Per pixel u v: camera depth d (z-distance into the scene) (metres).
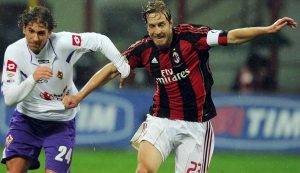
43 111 24.00
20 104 24.23
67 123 24.47
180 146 24.58
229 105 47.09
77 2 51.28
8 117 45.78
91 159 42.84
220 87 53.31
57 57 23.42
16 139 24.08
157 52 23.80
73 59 23.81
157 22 22.92
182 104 24.22
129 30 52.84
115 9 52.56
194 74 23.89
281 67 52.88
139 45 24.09
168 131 24.33
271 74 52.00
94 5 51.81
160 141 24.16
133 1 52.72
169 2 51.56
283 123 47.25
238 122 47.03
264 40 52.59
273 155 46.69
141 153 23.88
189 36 23.59
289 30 52.84
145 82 50.78
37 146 24.28
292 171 40.06
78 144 46.72
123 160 42.75
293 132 47.25
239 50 53.12
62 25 51.25
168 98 24.33
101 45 23.86
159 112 24.56
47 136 24.34
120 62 24.03
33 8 22.84
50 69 22.36
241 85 51.88
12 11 51.59
